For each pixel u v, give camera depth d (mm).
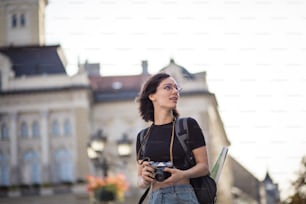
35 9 66125
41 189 56938
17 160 60781
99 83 63188
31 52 62062
